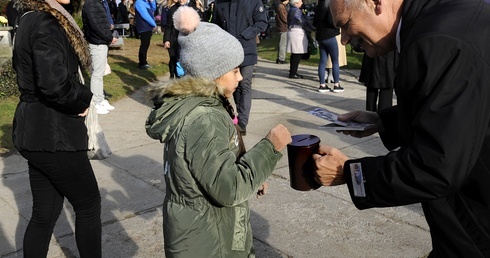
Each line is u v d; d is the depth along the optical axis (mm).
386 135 2117
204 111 1857
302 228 3686
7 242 3559
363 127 2020
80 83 2684
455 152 1366
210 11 14523
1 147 5586
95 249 2818
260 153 1893
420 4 1519
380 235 3549
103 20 6887
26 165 5117
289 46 10438
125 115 7223
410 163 1450
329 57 9336
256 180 1860
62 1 2719
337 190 4340
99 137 3170
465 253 1570
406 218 3781
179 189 1893
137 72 10852
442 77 1394
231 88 2057
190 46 1967
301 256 3314
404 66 1475
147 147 5680
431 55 1400
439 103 1392
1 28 7934
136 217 3930
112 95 8461
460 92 1373
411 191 1478
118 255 3381
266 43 18469
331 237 3545
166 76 10914
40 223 2717
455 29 1402
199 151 1793
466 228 1551
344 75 10930
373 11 1634
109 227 3764
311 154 1885
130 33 18906
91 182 2734
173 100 1914
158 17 20750
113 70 10789
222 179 1778
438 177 1403
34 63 2396
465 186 1525
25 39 2455
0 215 3982
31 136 2518
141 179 4707
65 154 2584
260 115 7145
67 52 2541
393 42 1671
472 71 1367
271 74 11273
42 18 2459
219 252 1927
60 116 2553
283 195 4258
